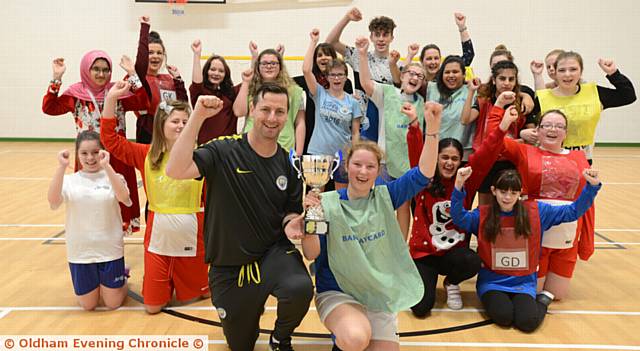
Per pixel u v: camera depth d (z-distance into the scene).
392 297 2.55
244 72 4.26
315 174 2.47
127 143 3.34
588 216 3.59
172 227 3.20
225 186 2.50
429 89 4.19
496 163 3.87
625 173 8.40
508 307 3.10
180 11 10.79
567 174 3.42
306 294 2.46
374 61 4.95
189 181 3.23
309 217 2.38
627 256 4.44
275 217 2.61
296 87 4.27
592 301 3.52
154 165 3.21
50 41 10.98
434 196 3.48
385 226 2.60
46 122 11.34
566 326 3.13
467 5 10.70
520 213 3.19
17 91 11.18
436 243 3.42
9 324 3.08
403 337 3.00
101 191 3.25
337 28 5.13
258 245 2.60
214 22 10.83
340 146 4.27
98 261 3.23
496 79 3.80
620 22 10.70
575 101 3.78
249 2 10.77
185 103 3.23
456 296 3.45
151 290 3.21
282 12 10.80
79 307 3.35
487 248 3.28
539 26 10.74
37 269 4.01
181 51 10.90
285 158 2.66
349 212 2.55
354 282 2.56
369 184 2.55
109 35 10.91
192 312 3.30
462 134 4.04
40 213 5.68
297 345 2.89
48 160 9.12
